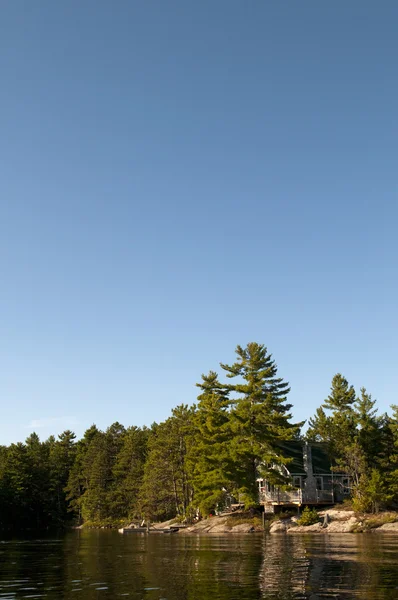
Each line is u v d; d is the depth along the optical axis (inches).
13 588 773.3
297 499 2687.0
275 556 1169.4
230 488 2655.0
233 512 2775.6
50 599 674.2
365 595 675.4
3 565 1124.5
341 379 3129.9
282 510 2736.2
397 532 2003.0
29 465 4692.4
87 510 4576.8
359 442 2746.1
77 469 5083.7
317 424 3312.0
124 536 2469.2
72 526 4699.8
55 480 5044.3
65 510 5128.0
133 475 4200.3
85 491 4918.8
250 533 2235.5
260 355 2822.3
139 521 3843.5
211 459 2620.6
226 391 3228.3
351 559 1074.1
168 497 3430.1
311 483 2792.8
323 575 856.3
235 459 2500.0
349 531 2085.4
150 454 3777.1
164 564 1075.9
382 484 2426.2
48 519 4756.4
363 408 2815.0
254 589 730.8
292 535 1979.6
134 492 4141.2
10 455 4630.9
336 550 1277.1
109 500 4399.6
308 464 2827.3
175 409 3444.9
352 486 2659.9
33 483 4598.9
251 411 2632.9
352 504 2491.4
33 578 892.0
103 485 4601.4
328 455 2942.9
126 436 4832.7
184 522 2960.1
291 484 2667.3
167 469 3400.6
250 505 2485.2
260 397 2775.6
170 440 3344.0
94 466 4638.3
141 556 1278.3
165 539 2014.0
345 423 2768.2
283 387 3063.5
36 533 3316.9
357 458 2625.5
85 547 1711.4
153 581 825.5
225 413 2775.6
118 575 913.5
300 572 895.7
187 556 1238.3
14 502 4222.4
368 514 2337.6
